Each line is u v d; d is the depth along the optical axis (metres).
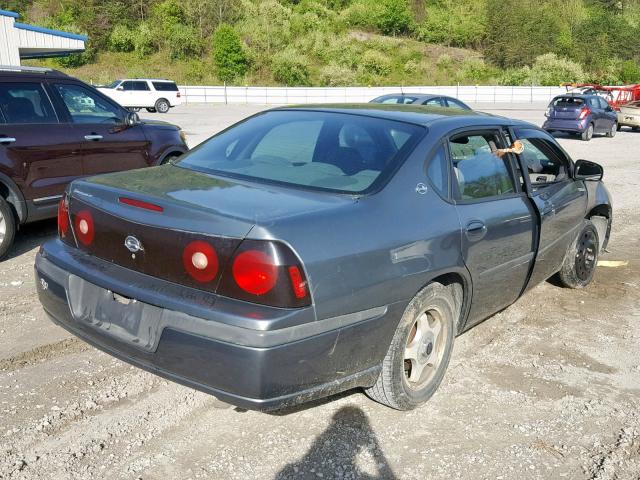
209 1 59.25
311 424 3.43
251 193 3.17
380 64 61.69
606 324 5.14
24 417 3.36
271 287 2.70
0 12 18.14
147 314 2.95
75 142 6.68
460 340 4.69
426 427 3.47
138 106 33.06
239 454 3.14
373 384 3.33
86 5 57.22
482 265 3.88
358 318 2.99
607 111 23.67
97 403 3.54
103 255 3.20
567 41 76.44
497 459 3.21
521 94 49.25
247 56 55.66
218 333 2.70
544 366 4.30
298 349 2.75
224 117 28.72
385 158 3.51
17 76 6.37
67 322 3.33
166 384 3.80
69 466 2.98
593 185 5.82
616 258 7.21
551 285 6.07
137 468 3.00
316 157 3.62
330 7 75.69
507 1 74.94
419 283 3.30
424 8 76.12
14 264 6.04
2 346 4.21
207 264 2.78
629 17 88.69
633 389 4.03
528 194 4.44
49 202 6.51
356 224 3.03
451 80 64.00
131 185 3.32
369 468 3.09
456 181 3.76
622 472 3.14
